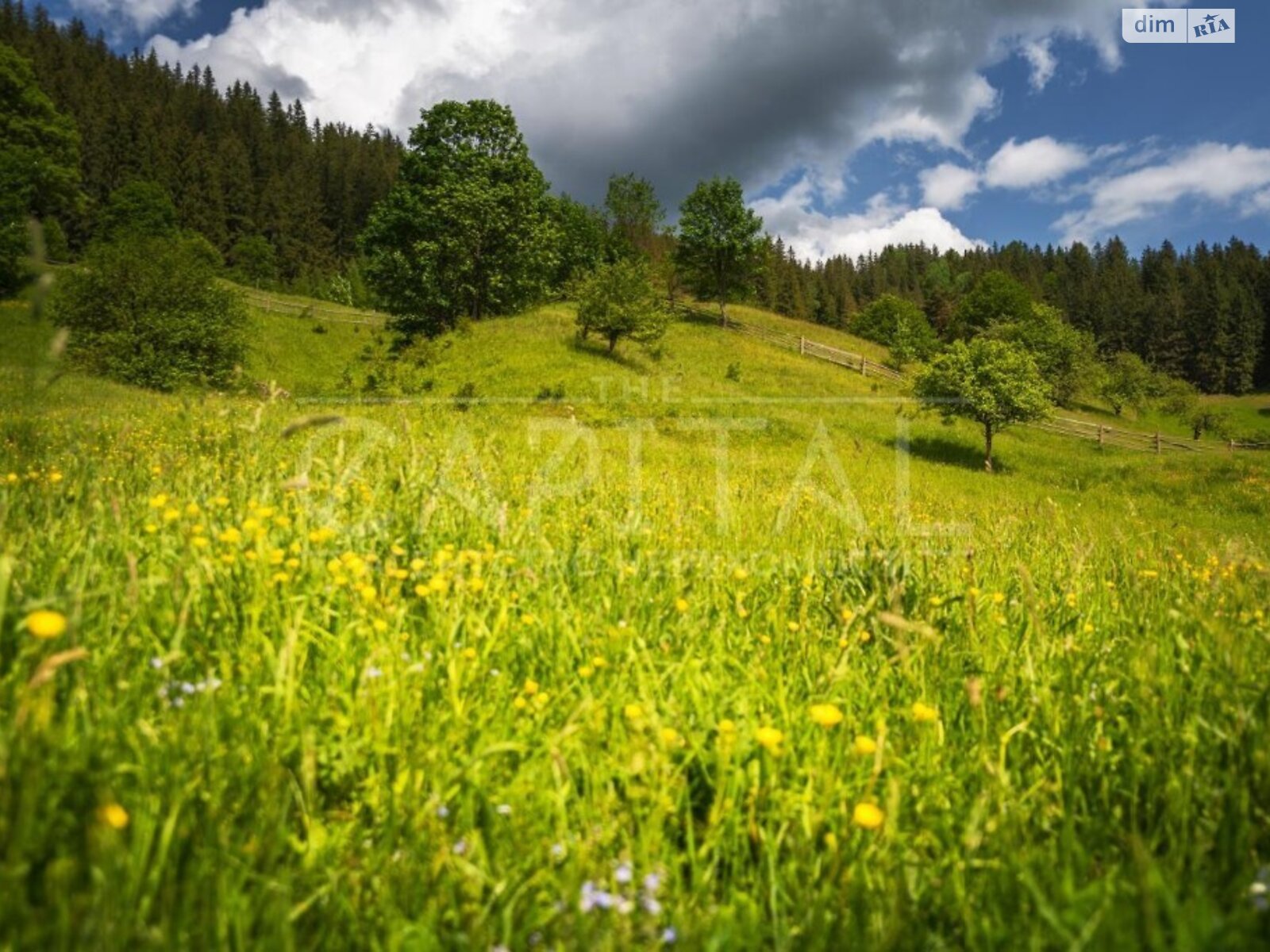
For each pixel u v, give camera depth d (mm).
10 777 1327
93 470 4277
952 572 4035
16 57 46906
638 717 1933
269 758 1691
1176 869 1546
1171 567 4594
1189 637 2766
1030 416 28500
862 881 1537
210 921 1285
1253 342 118625
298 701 1947
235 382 9742
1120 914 1326
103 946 1108
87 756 1523
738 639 2861
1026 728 2188
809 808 1765
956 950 1431
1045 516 9117
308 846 1577
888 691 2508
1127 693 2340
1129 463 28406
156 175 104375
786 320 74688
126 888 1227
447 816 1738
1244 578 3508
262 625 2416
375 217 45281
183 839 1424
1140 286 156625
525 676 2461
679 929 1433
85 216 83000
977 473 26891
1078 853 1617
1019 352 30641
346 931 1415
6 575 1802
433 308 43469
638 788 1754
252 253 98875
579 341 38062
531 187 45250
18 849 1220
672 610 3029
